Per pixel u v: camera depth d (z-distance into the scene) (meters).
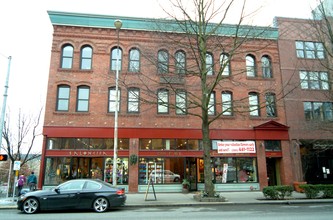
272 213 11.59
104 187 12.73
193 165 21.20
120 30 21.97
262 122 22.31
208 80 22.19
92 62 21.33
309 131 22.56
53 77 20.64
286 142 22.28
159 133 20.86
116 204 12.52
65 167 19.62
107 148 20.23
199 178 21.06
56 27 21.38
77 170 19.81
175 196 17.81
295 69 21.61
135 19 21.92
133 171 19.97
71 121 20.14
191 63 21.80
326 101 23.36
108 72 21.28
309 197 16.62
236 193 19.58
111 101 21.12
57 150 19.56
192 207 13.93
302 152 22.94
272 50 23.78
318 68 21.45
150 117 21.05
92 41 21.62
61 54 21.25
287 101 22.95
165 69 18.77
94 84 20.98
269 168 23.03
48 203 12.08
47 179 19.14
